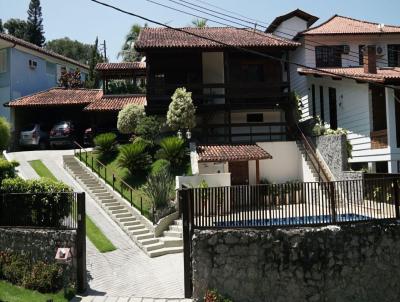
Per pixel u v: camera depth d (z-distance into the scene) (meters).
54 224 14.10
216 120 30.36
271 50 29.22
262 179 25.31
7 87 34.03
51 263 13.62
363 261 12.20
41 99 33.50
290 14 35.28
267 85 28.34
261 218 12.27
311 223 12.22
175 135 27.05
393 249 12.47
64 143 31.78
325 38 30.77
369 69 24.39
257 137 30.36
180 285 13.61
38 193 14.48
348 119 24.97
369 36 30.97
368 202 13.20
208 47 27.66
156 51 28.03
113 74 36.22
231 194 12.31
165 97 28.00
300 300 11.81
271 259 11.91
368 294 12.11
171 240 18.23
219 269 11.89
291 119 28.56
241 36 30.77
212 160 22.89
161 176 21.41
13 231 14.56
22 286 13.22
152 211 19.88
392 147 20.86
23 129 32.88
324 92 28.06
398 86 20.69
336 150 21.97
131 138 28.48
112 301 12.29
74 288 12.98
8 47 34.09
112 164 25.48
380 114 22.81
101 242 17.86
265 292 11.82
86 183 23.48
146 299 12.42
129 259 16.62
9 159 27.55
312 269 11.93
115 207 21.06
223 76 30.64
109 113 32.69
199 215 12.23
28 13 68.00
